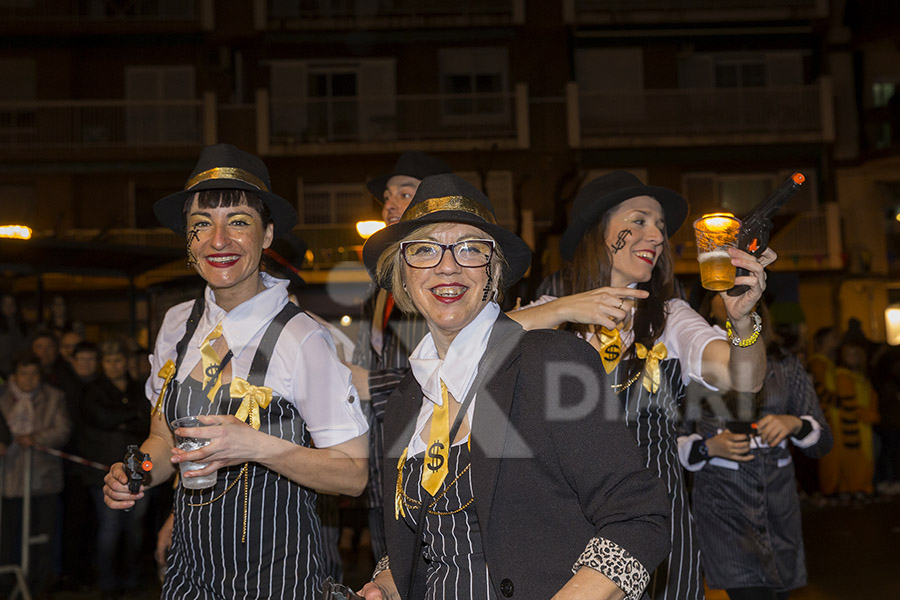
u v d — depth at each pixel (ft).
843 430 39.29
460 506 6.77
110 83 73.97
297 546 8.48
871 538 29.35
